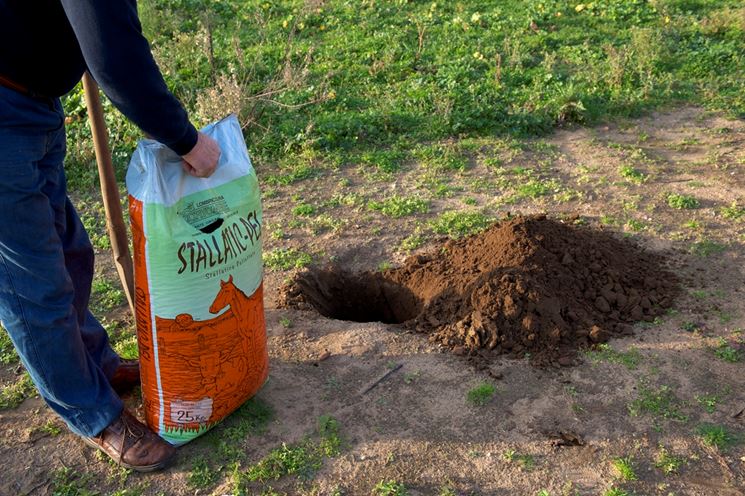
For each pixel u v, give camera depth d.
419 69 8.35
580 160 6.35
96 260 4.95
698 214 5.27
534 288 4.00
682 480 3.03
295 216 5.50
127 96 2.49
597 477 3.05
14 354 3.95
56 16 2.56
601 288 4.24
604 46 8.71
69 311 2.92
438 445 3.25
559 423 3.35
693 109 7.46
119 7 2.36
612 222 5.17
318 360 3.85
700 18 9.73
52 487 3.10
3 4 2.44
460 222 5.21
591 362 3.74
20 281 2.76
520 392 3.56
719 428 3.28
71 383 3.01
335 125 6.88
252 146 6.69
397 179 6.09
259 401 3.53
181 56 8.30
